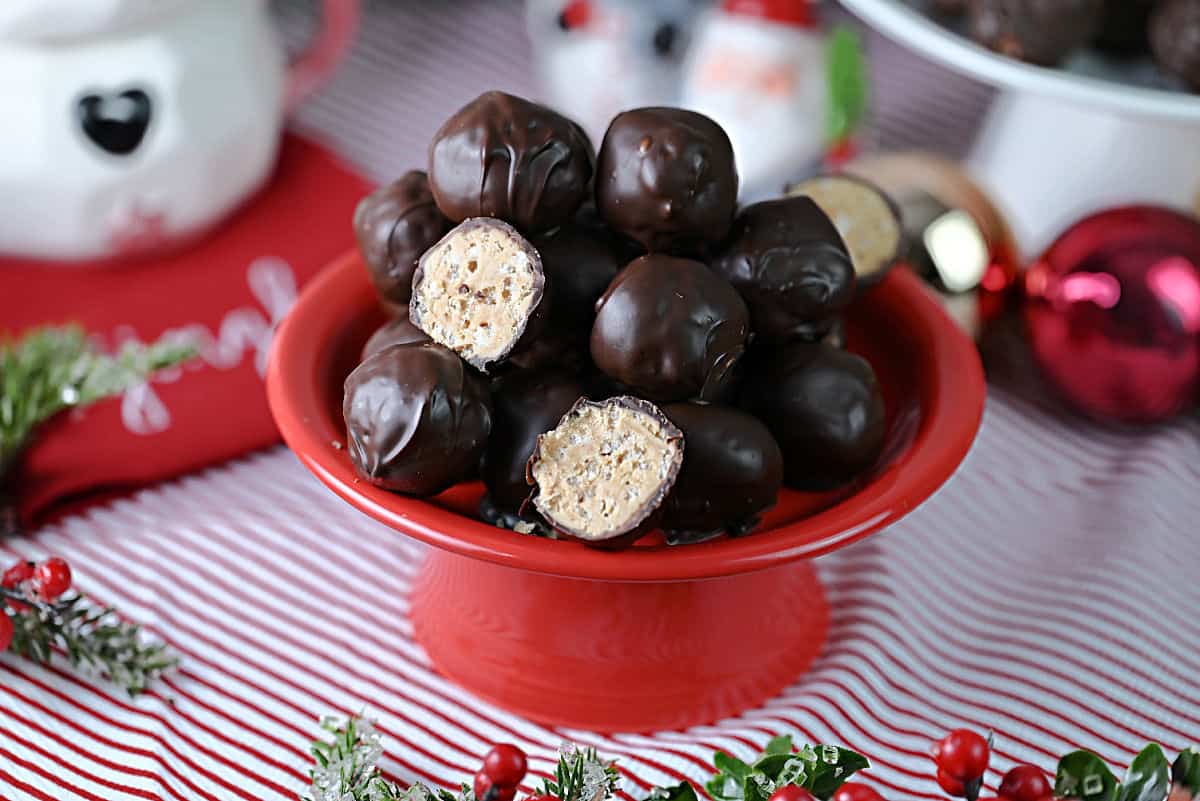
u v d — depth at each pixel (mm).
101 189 658
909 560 594
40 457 611
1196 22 626
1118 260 621
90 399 591
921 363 560
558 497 499
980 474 630
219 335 664
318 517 608
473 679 552
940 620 577
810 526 501
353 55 812
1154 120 654
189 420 630
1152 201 700
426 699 552
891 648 563
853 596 579
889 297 576
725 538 514
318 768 516
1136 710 550
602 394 518
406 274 528
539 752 537
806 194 570
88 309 668
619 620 533
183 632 567
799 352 530
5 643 533
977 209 655
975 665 563
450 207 514
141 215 670
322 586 585
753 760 526
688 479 502
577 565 492
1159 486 622
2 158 649
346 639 569
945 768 478
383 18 847
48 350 601
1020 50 639
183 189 672
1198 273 617
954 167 675
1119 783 490
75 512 607
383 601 583
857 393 527
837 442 524
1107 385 633
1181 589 586
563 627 536
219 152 675
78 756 530
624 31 736
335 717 545
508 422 514
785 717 540
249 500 613
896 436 550
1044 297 634
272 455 632
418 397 496
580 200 519
